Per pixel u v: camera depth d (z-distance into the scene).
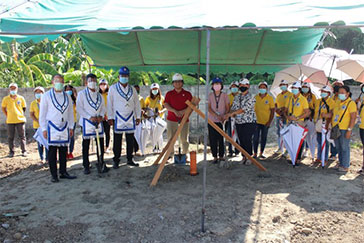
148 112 6.90
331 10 3.63
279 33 6.27
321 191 4.62
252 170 5.73
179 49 7.25
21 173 5.95
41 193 4.68
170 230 3.46
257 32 6.17
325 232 3.41
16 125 7.35
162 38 6.57
